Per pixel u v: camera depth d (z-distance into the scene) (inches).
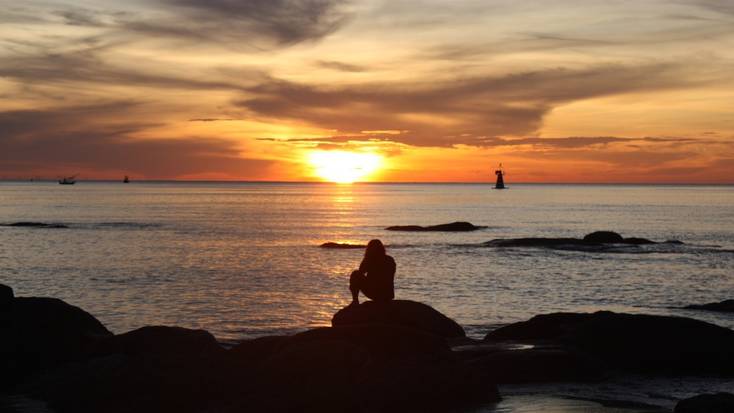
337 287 1407.5
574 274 1660.9
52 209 5403.5
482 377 503.8
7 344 549.3
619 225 3905.0
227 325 978.7
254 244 2524.6
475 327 934.4
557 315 692.7
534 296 1300.4
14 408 472.1
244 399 452.1
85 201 7268.7
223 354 525.7
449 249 2346.2
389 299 631.2
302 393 450.9
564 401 493.7
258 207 6195.9
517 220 4431.6
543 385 544.7
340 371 475.8
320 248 2370.8
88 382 488.4
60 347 562.6
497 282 1499.8
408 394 466.6
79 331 585.6
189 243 2541.8
